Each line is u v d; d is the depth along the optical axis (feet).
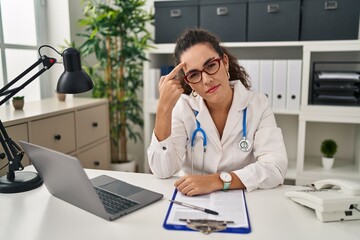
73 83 3.31
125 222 2.74
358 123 7.25
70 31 7.89
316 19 6.83
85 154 6.83
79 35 7.83
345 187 2.88
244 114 4.12
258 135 4.04
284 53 8.06
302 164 7.11
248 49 8.26
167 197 3.26
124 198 3.19
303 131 7.03
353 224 2.69
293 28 6.93
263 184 3.45
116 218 2.79
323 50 6.64
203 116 4.13
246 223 2.68
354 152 7.80
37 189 3.53
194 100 4.27
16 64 7.09
